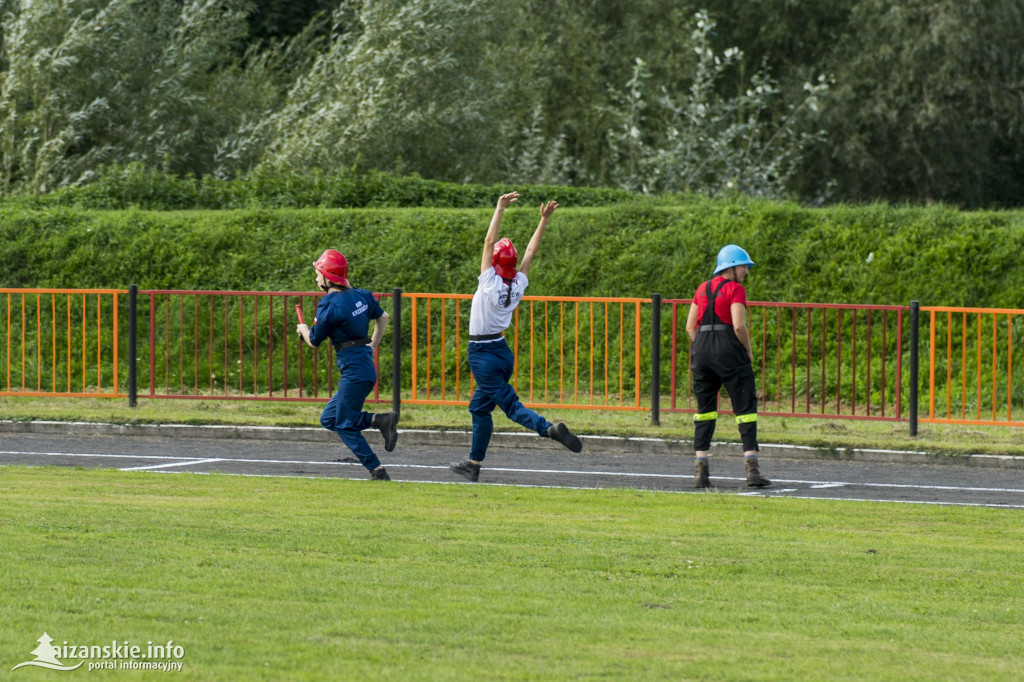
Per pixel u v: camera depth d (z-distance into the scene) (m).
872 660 11.81
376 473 24.36
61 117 58.97
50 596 13.29
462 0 64.19
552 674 11.08
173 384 41.38
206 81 68.75
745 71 85.50
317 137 57.66
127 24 61.56
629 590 14.59
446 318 42.81
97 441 31.64
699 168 67.50
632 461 29.16
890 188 86.94
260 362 41.47
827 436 30.92
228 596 13.61
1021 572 16.03
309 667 11.08
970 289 41.75
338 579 14.64
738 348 24.59
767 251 43.84
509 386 24.33
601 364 40.38
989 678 11.28
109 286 45.66
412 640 12.08
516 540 17.53
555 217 46.31
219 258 46.16
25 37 58.66
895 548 17.59
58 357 42.66
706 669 11.37
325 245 46.25
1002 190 89.88
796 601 14.24
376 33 61.69
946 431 33.16
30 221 48.00
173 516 18.64
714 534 18.44
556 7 82.75
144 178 52.31
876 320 41.31
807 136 72.88
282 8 83.06
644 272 43.66
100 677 10.67
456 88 63.97
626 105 80.25
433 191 51.69
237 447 30.73
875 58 80.88
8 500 19.83
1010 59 79.56
